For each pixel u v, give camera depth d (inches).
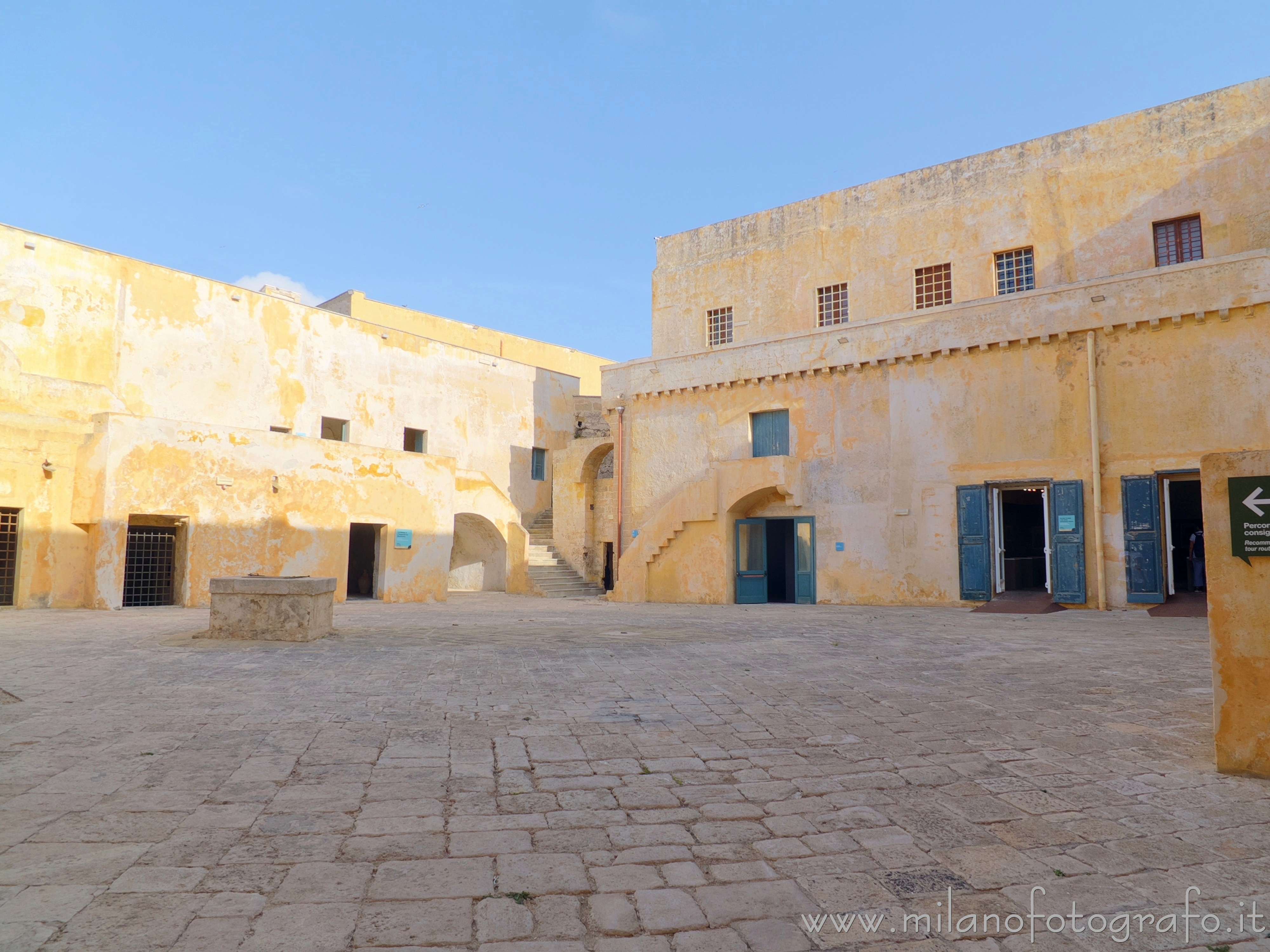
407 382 1051.9
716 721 228.2
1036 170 741.9
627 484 901.8
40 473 644.1
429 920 108.7
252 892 116.0
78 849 130.3
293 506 746.8
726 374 827.4
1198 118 672.4
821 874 125.7
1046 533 746.2
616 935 105.8
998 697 261.9
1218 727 177.8
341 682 286.0
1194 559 685.9
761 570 796.6
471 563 1063.6
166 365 816.3
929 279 799.1
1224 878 124.2
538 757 189.6
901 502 711.7
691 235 971.9
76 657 346.0
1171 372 592.1
